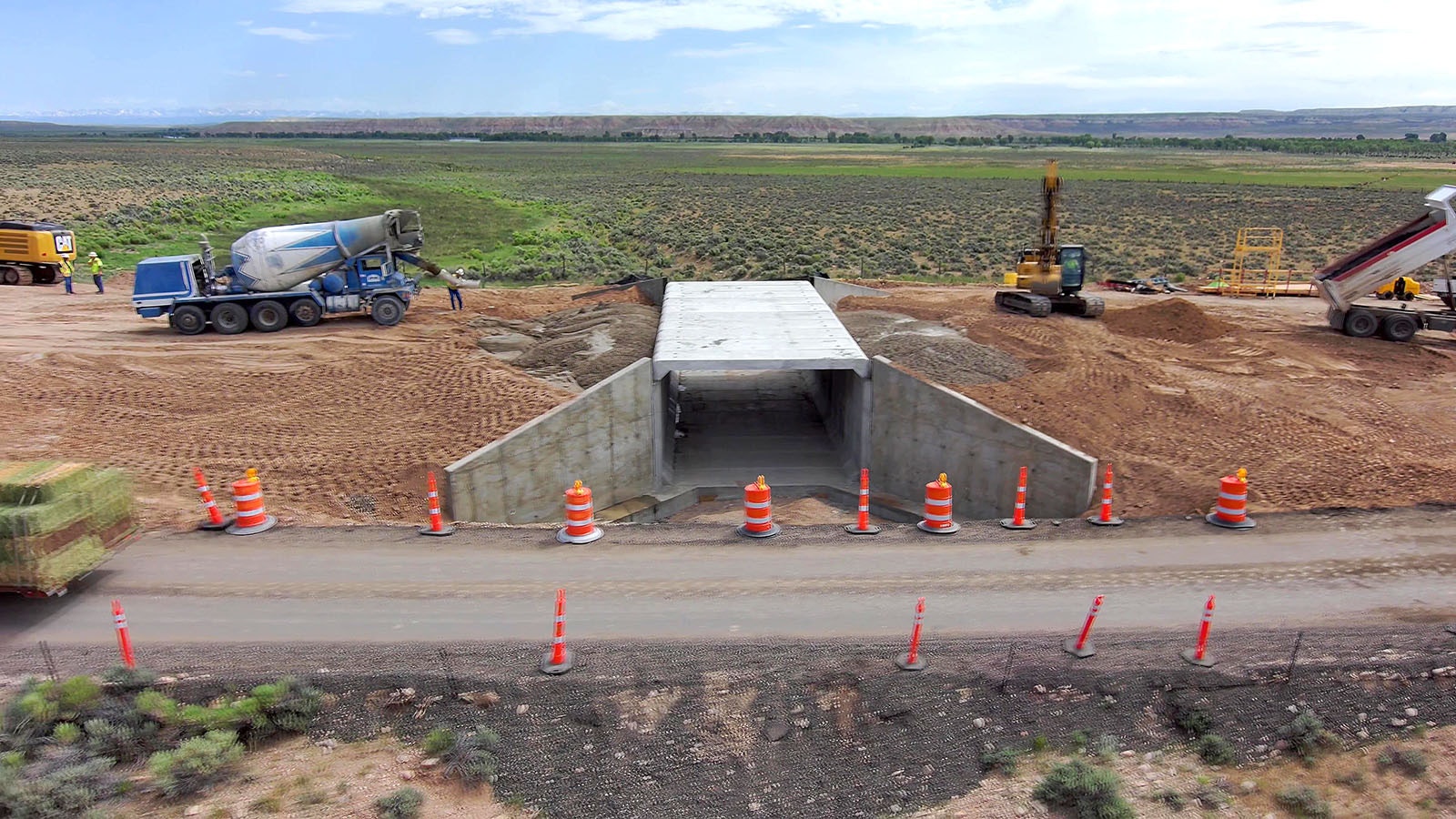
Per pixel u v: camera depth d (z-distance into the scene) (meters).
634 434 22.27
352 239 31.86
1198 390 25.50
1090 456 20.91
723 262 52.53
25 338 29.59
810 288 33.84
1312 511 17.02
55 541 13.16
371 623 13.22
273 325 31.48
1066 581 14.52
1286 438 22.00
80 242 49.16
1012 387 25.31
